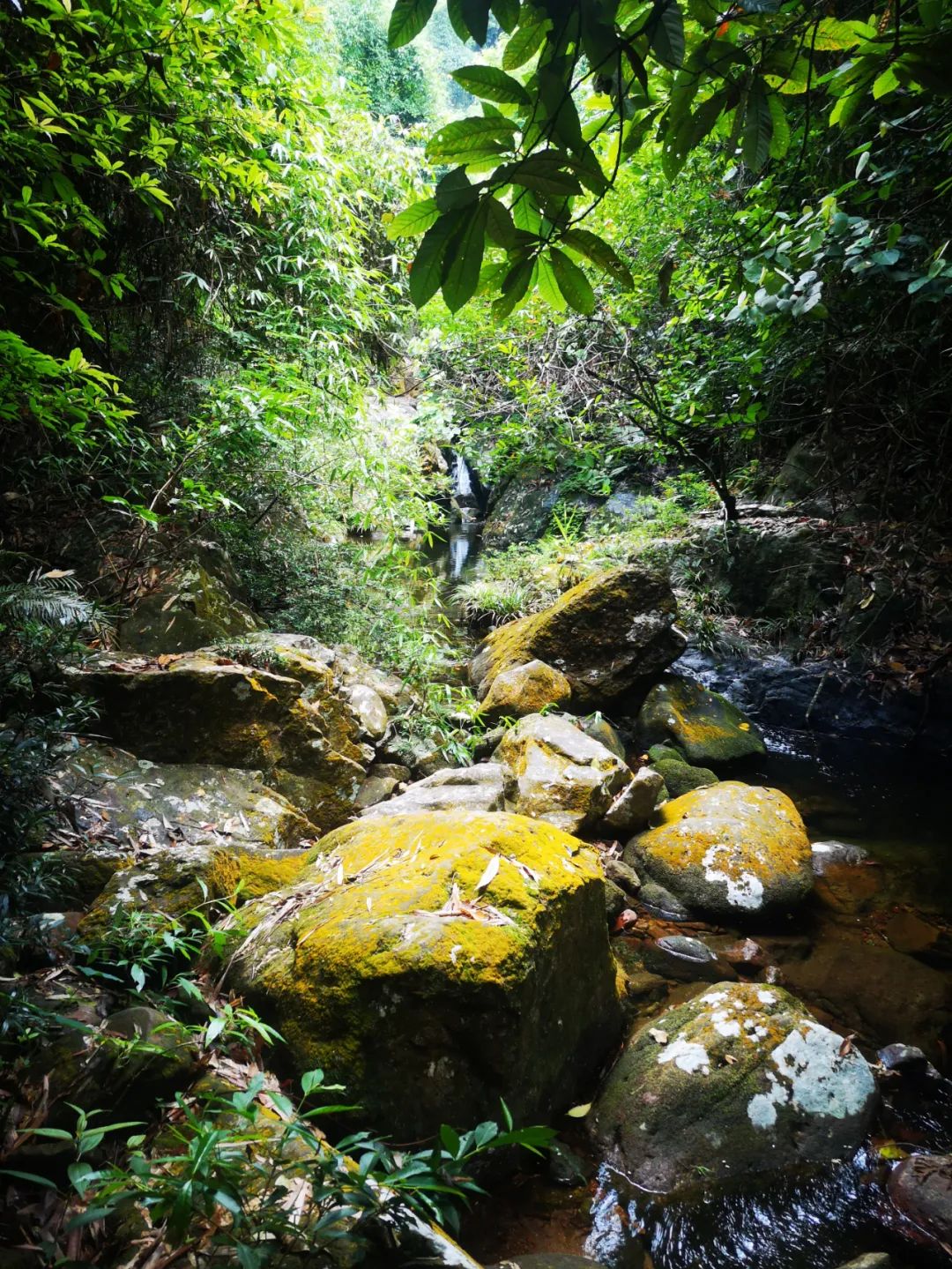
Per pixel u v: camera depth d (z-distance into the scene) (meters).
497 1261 1.63
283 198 4.41
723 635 5.87
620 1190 1.82
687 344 6.60
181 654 3.31
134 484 3.72
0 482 3.74
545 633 5.02
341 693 3.56
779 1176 1.86
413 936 1.80
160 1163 1.22
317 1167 1.31
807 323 5.08
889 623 5.25
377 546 6.13
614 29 0.91
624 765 3.84
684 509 7.53
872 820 3.92
